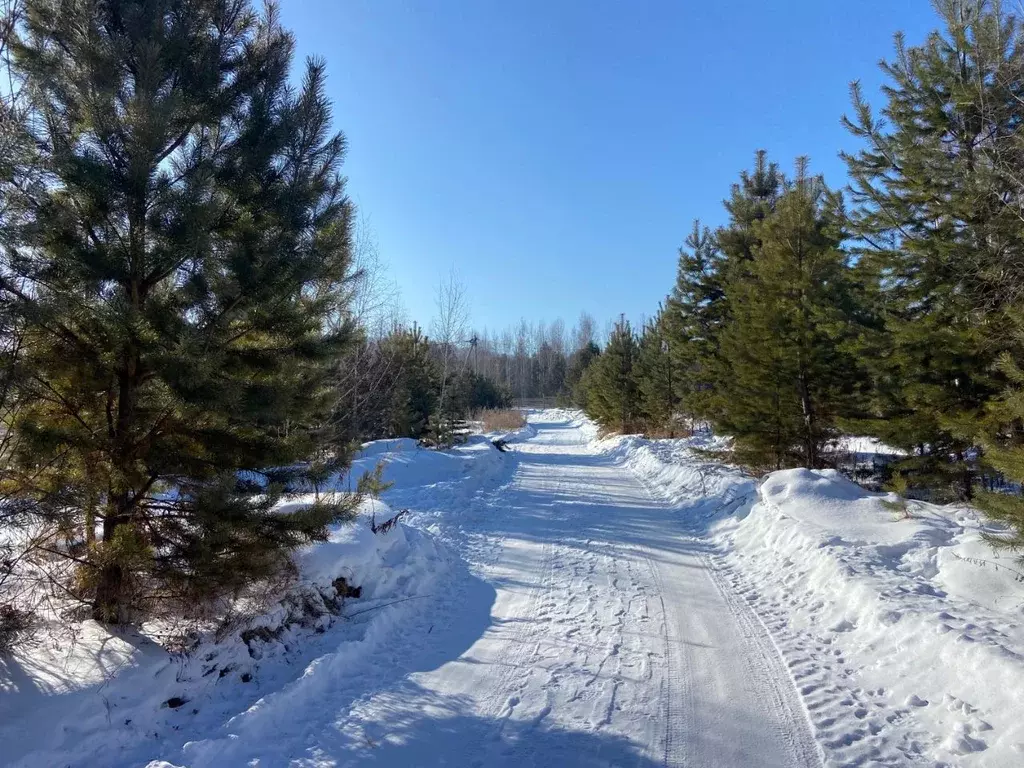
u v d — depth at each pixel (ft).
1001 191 29.27
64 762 13.61
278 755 14.15
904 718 15.29
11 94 16.37
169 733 15.52
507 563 30.78
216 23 19.60
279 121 19.85
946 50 33.55
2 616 15.67
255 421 19.35
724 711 15.78
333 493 24.38
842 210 42.50
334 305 22.66
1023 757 12.62
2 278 15.28
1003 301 29.35
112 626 17.98
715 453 54.13
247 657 18.74
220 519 17.67
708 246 77.20
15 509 14.98
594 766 13.51
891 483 33.37
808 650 19.54
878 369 35.40
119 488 16.94
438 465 62.18
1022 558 19.19
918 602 20.40
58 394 17.26
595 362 140.36
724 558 31.07
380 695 17.04
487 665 18.86
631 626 21.75
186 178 17.80
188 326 17.29
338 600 23.13
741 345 47.98
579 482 59.72
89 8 16.89
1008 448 19.47
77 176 15.81
